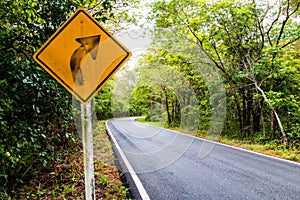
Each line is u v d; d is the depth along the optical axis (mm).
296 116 10383
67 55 1999
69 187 4078
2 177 3768
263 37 10906
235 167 5840
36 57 1955
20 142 3334
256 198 3834
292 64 10008
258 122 12297
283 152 8039
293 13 10555
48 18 3465
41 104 3652
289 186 4441
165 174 4984
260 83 10906
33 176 4410
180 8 9555
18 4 3152
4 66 3074
